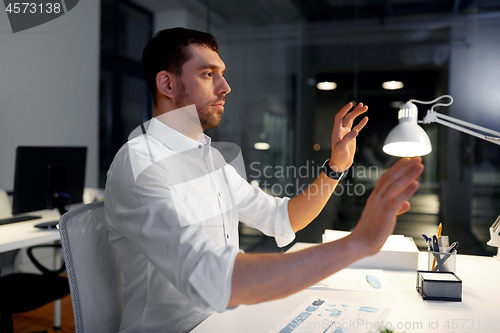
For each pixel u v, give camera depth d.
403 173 0.51
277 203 1.07
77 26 3.93
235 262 0.55
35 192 1.99
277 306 0.88
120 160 0.75
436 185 4.02
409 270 1.19
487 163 3.89
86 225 0.91
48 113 3.59
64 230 0.87
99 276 0.90
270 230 1.08
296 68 4.62
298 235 4.26
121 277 0.95
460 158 3.96
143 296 0.81
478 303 0.91
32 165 1.96
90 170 4.10
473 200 3.93
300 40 4.58
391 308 0.87
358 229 0.53
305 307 0.86
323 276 0.52
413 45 4.14
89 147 4.09
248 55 4.77
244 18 4.74
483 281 1.08
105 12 4.41
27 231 1.85
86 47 4.06
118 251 0.83
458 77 4.00
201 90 0.84
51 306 2.65
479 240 3.90
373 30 4.28
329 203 4.22
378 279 1.07
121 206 0.71
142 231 0.64
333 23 4.43
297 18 4.57
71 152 2.21
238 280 0.53
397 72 4.20
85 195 2.64
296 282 0.52
